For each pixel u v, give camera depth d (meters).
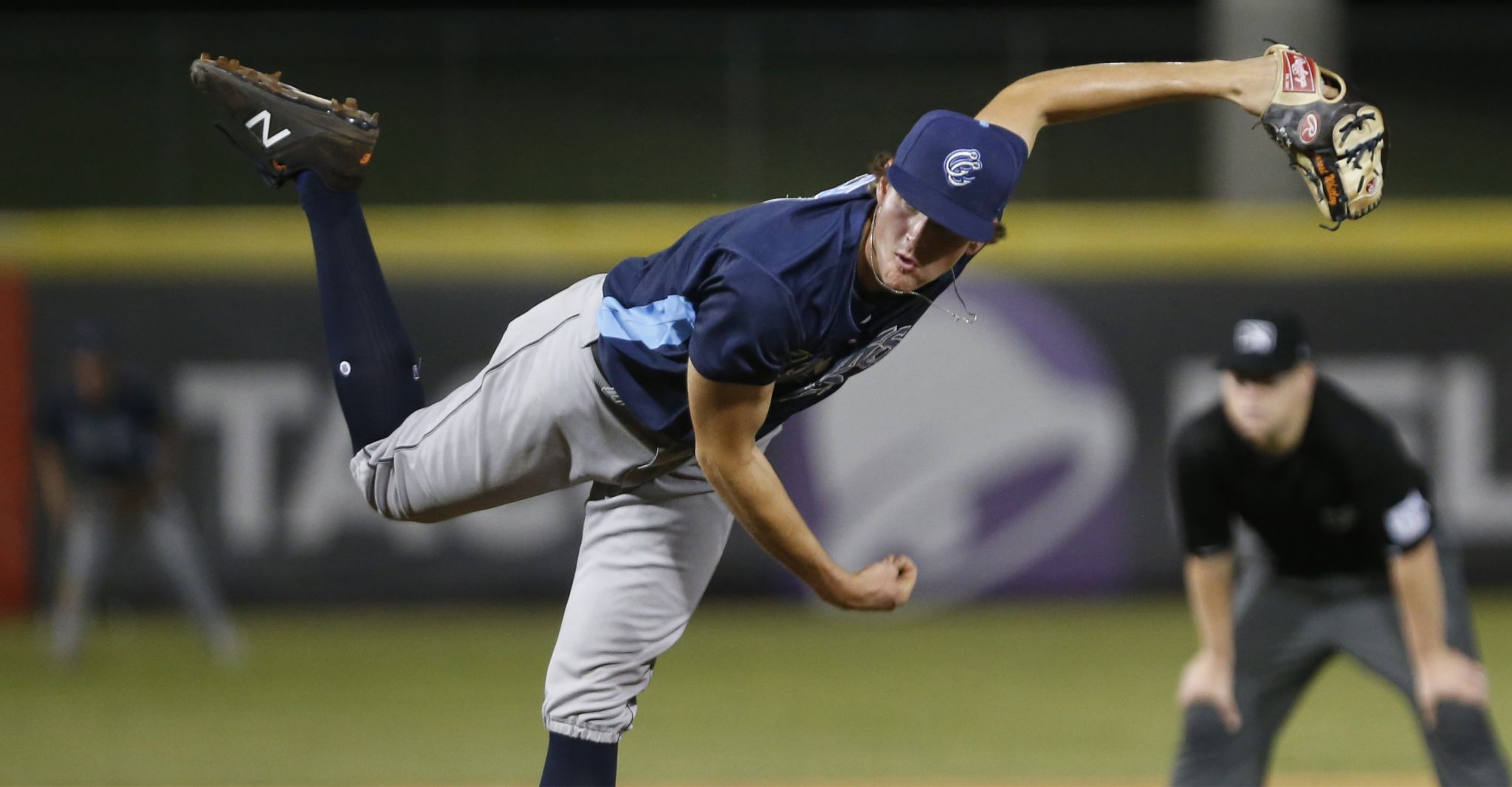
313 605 35.62
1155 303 36.53
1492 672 28.66
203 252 35.50
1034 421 36.16
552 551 36.03
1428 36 41.34
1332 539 16.28
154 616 35.59
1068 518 36.19
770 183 42.88
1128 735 24.55
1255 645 16.86
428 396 35.75
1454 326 36.38
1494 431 36.31
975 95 45.06
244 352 35.62
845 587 11.56
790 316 10.09
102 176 41.75
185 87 41.44
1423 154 46.94
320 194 12.46
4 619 35.34
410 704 27.09
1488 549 36.22
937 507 35.78
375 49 41.56
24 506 35.34
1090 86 11.41
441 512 12.71
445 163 42.75
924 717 26.03
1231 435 15.80
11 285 35.34
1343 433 15.37
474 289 36.00
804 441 35.50
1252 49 38.88
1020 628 34.03
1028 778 21.89
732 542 36.66
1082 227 36.34
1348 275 36.50
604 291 11.66
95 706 27.06
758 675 29.69
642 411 11.31
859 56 44.69
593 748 12.15
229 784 21.69
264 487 35.59
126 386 30.50
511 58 43.78
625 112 45.03
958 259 10.60
